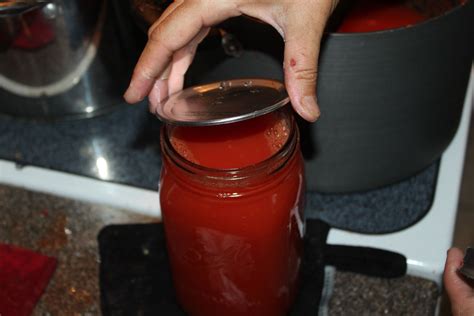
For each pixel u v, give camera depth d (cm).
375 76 54
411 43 52
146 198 69
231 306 55
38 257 64
